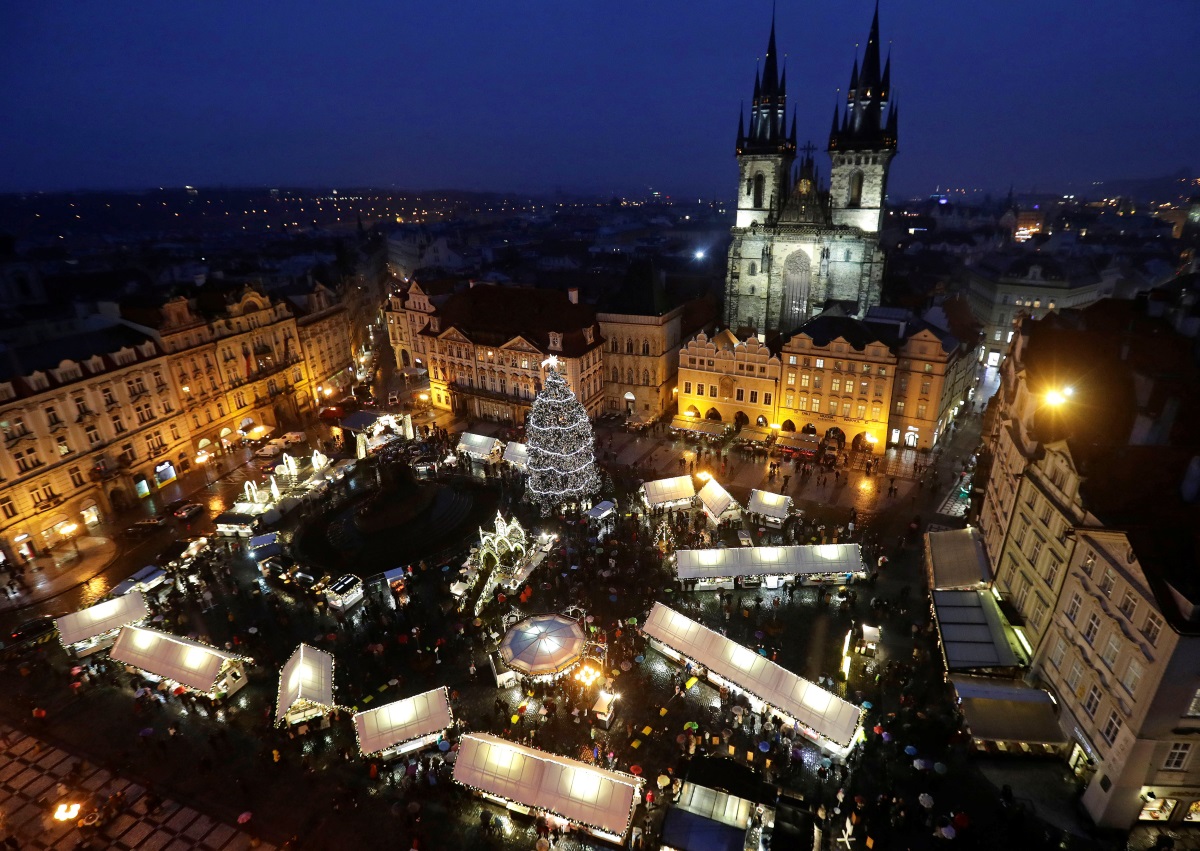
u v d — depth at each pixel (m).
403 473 77.56
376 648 56.00
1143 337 54.59
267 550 70.75
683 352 103.44
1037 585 48.78
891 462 88.56
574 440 77.12
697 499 78.12
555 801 40.12
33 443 72.00
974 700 45.53
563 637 52.00
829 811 42.00
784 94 115.56
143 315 88.06
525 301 111.25
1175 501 38.97
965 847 39.31
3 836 42.25
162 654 52.25
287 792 44.44
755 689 47.91
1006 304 125.50
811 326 95.06
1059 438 46.88
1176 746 36.88
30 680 54.78
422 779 44.09
